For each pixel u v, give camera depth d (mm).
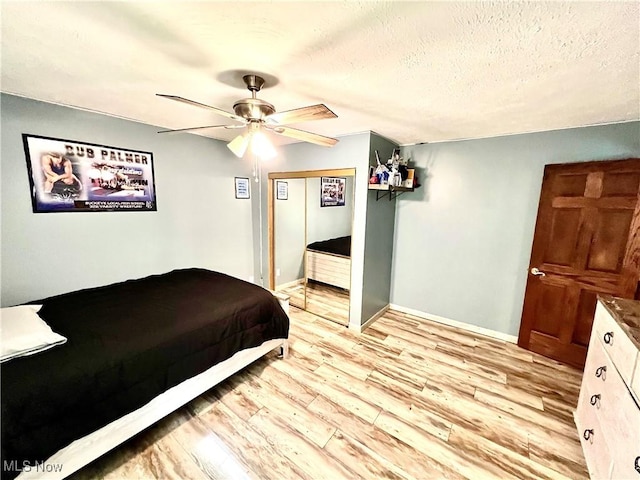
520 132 2734
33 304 1953
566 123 2395
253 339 2156
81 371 1350
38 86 1842
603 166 2273
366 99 1936
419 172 3404
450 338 3068
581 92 1721
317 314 3652
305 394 2141
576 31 1110
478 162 3014
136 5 1012
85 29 1170
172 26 1147
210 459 1602
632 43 1171
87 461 1396
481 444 1735
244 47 1302
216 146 3463
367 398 2115
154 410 1644
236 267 3904
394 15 1050
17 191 2090
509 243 2936
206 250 3506
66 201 2326
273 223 3975
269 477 1506
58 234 2311
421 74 1545
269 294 2449
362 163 2914
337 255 3383
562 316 2586
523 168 2785
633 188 2164
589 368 1723
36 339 1434
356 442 1733
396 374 2412
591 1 937
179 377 1691
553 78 1541
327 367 2492
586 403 1691
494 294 3074
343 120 2441
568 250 2516
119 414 1442
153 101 2125
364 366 2520
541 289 2689
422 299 3576
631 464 1104
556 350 2643
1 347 1340
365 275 3107
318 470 1551
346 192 3176
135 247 2818
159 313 1901
